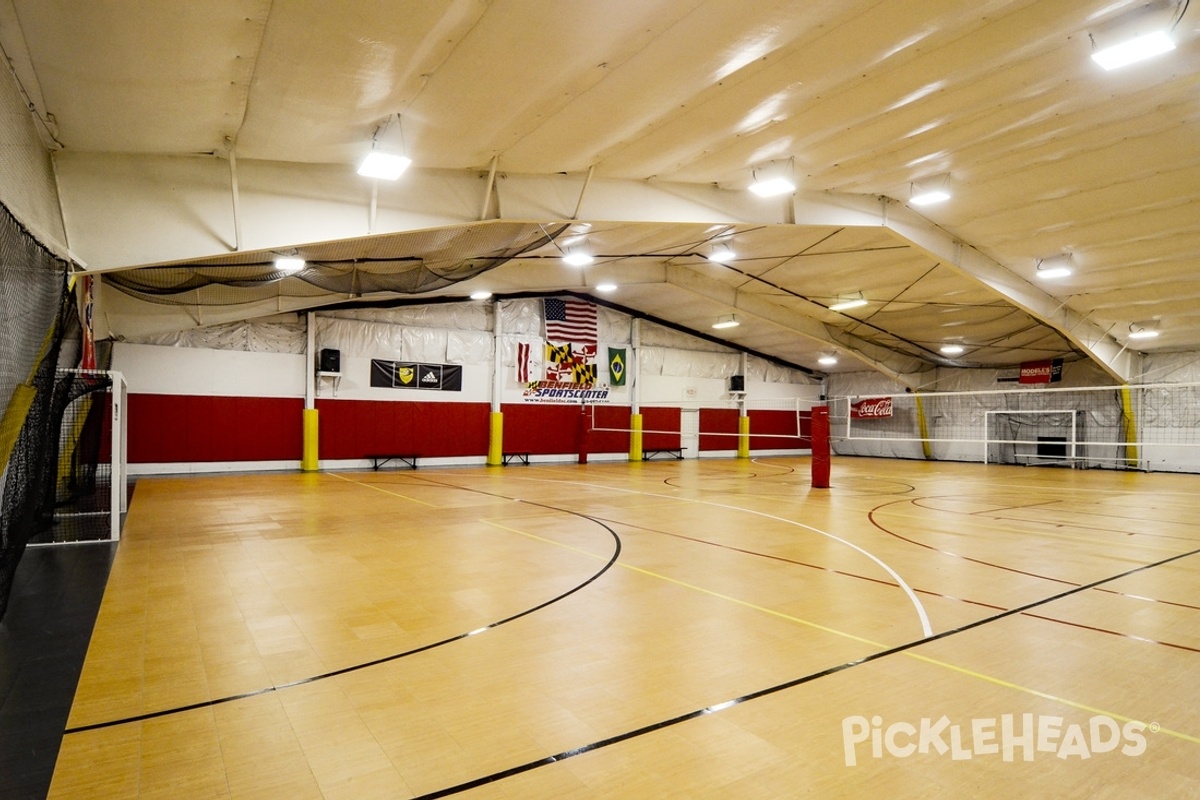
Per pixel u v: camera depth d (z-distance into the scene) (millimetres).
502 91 5438
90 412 10125
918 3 4910
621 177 8625
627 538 7559
